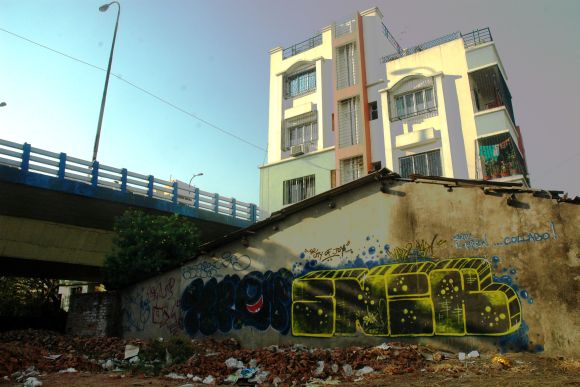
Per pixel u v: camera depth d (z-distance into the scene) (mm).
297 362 9531
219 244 14781
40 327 22906
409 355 9633
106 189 19156
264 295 13500
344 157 24812
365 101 24938
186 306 14891
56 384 8680
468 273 10594
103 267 17359
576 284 9305
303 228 13375
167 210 21531
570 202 9773
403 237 11680
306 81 27953
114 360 11453
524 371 8047
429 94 22484
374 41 25859
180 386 8461
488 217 10664
